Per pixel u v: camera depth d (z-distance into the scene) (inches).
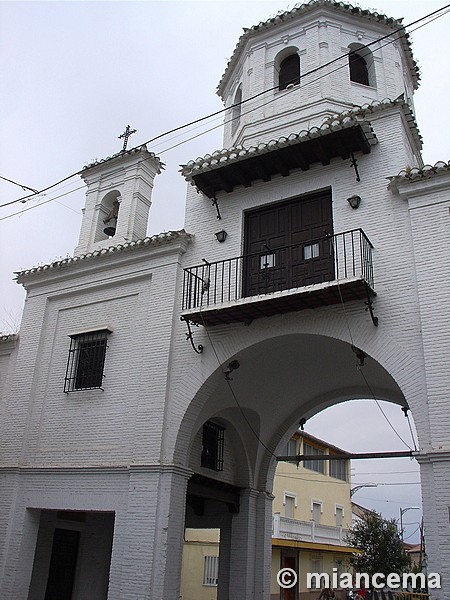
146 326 491.5
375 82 562.9
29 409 528.1
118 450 463.8
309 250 444.1
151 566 404.2
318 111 522.0
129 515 427.8
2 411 560.1
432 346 357.7
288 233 461.1
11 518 491.2
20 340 570.6
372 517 1059.9
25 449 514.3
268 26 598.2
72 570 572.4
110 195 633.0
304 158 457.4
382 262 402.3
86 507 457.7
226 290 458.3
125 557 415.8
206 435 550.3
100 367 508.7
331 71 542.0
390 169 430.9
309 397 558.9
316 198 461.1
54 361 541.3
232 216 488.7
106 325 518.3
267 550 564.1
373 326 386.9
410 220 400.5
